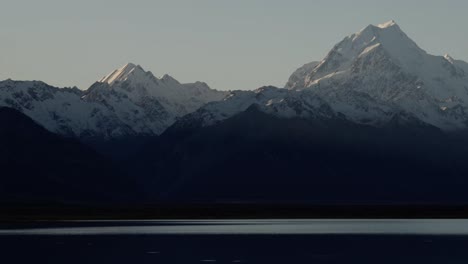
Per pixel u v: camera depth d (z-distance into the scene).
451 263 192.62
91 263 192.75
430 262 194.25
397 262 194.88
